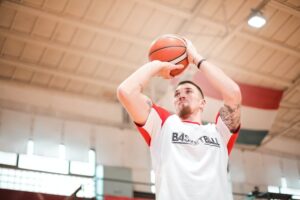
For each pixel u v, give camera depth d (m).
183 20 11.73
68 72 13.16
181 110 2.73
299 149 17.27
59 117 13.66
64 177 12.78
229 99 2.69
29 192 11.31
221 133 2.70
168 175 2.41
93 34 11.89
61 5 10.91
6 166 12.09
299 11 11.55
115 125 14.46
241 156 16.06
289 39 12.73
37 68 12.70
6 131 12.65
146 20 11.62
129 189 13.38
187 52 3.00
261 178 15.89
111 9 11.16
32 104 13.38
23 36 11.55
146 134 2.64
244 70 13.49
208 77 2.75
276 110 13.18
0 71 12.90
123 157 14.06
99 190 12.97
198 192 2.36
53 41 11.95
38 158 12.72
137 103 2.58
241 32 12.11
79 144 13.59
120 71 13.47
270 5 11.36
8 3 10.53
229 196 2.47
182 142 2.53
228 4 11.35
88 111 14.21
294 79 14.26
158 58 3.04
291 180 16.50
